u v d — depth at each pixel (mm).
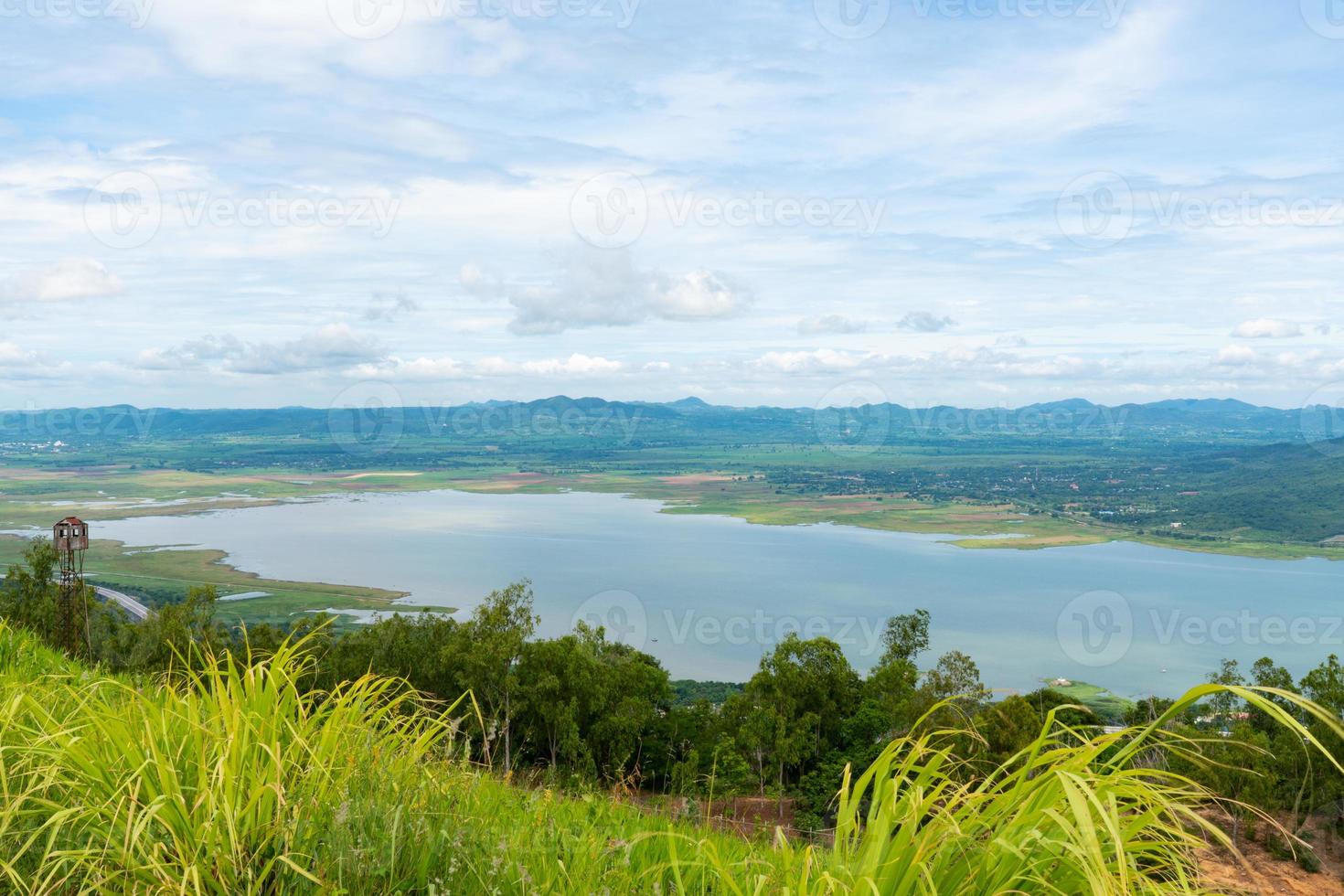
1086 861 2832
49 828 3785
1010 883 3109
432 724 5023
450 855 3990
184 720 4133
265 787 3635
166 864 3453
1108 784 3178
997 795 3373
